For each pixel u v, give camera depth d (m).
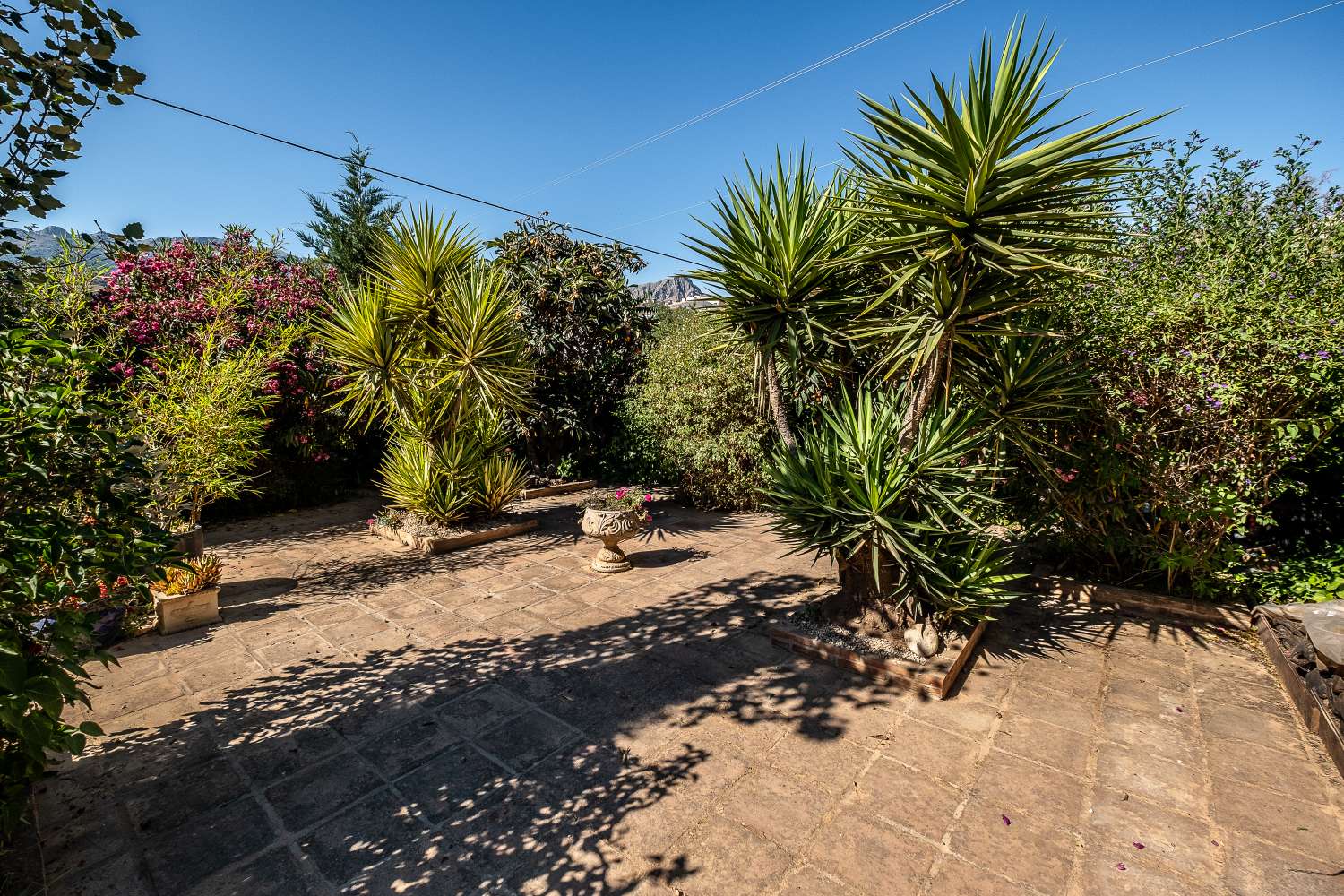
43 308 5.25
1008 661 4.12
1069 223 3.40
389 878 2.30
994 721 3.38
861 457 3.98
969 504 4.31
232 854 2.41
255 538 7.47
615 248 10.78
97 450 2.40
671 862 2.38
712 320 4.73
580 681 3.85
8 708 1.94
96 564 2.23
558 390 10.28
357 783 2.85
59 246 5.30
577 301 9.97
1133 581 5.30
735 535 7.65
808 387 6.11
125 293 7.29
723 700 3.62
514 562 6.47
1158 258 5.20
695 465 8.90
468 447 7.62
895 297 4.13
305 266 10.35
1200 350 4.38
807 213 4.19
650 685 3.79
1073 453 4.86
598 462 11.19
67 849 2.40
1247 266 4.91
